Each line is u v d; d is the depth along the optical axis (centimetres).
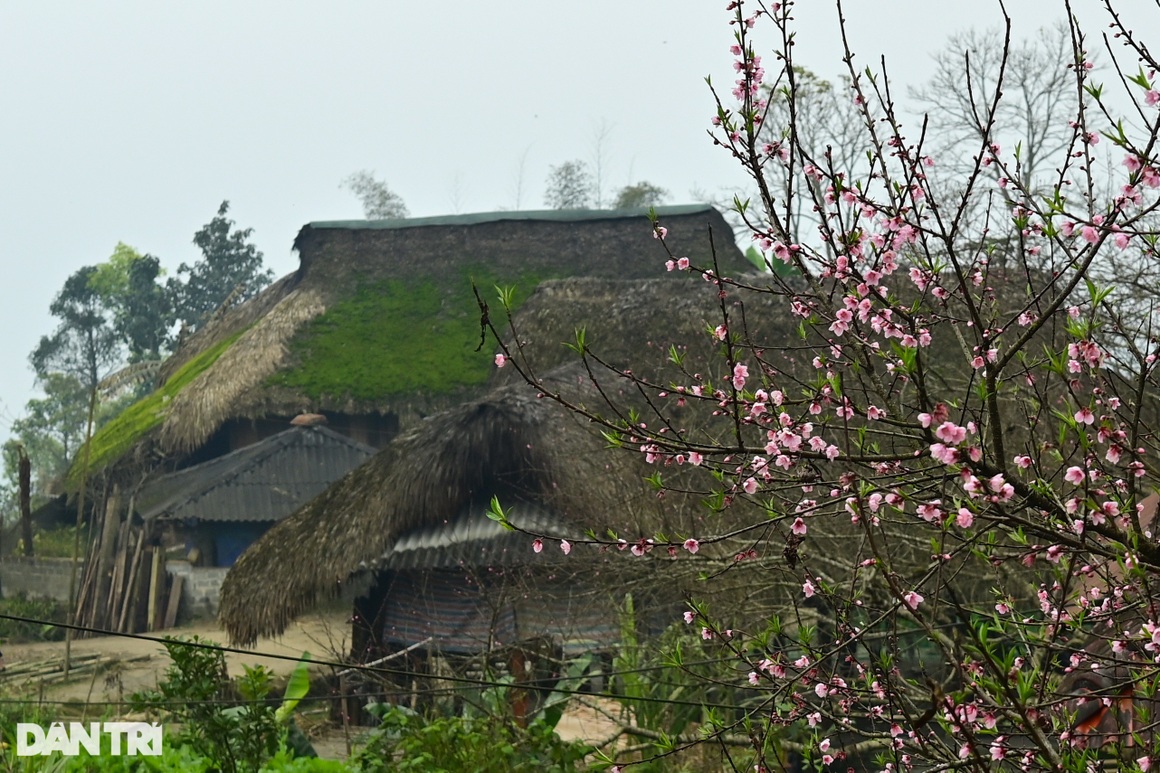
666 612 2064
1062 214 554
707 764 1560
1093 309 535
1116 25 593
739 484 659
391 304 5234
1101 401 664
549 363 3906
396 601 2647
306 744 1814
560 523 2222
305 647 3266
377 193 8412
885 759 787
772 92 652
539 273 5272
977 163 604
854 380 836
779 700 746
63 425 10738
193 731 1557
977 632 542
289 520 2777
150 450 4819
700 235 5200
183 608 4275
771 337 2116
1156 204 532
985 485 533
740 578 1620
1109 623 655
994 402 557
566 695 1725
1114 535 550
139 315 11119
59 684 3072
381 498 2569
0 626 4031
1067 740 595
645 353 3266
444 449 2498
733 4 648
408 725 1562
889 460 598
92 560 4334
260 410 4719
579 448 2289
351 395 4775
